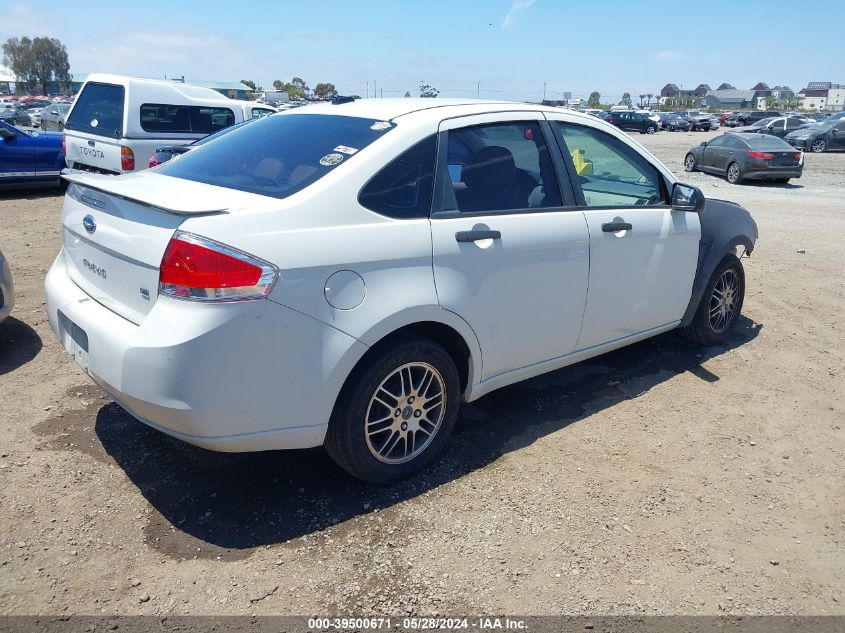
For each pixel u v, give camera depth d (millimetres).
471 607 2514
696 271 4730
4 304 4473
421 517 3016
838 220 11906
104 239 2930
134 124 10250
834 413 4199
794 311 6242
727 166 18859
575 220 3717
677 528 3020
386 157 3057
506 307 3428
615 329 4164
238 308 2566
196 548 2766
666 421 4012
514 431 3820
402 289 2967
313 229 2768
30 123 27234
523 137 3650
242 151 3404
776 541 2967
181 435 2697
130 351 2613
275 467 3367
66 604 2449
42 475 3193
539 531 2953
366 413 3006
